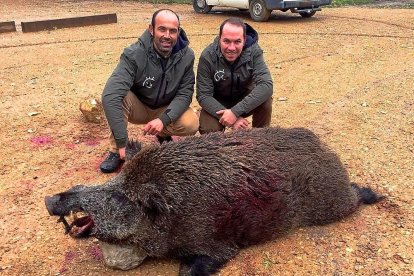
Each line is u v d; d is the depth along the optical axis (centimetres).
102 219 357
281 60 980
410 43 1091
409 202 457
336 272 370
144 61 488
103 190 366
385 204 455
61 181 511
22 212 456
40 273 376
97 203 359
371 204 456
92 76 888
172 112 506
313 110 701
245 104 504
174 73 505
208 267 370
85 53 1073
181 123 530
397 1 1989
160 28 473
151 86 505
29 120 676
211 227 365
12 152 579
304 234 413
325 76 866
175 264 386
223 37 486
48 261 389
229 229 374
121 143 480
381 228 420
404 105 708
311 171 405
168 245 367
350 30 1270
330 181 414
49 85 838
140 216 358
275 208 386
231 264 380
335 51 1043
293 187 396
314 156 415
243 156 386
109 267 379
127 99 512
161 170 365
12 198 480
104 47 1130
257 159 389
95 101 662
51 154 573
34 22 1350
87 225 374
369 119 660
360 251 392
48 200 360
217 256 377
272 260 384
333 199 416
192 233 362
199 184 364
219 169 373
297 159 404
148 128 498
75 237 380
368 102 725
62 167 542
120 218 358
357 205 442
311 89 798
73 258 392
